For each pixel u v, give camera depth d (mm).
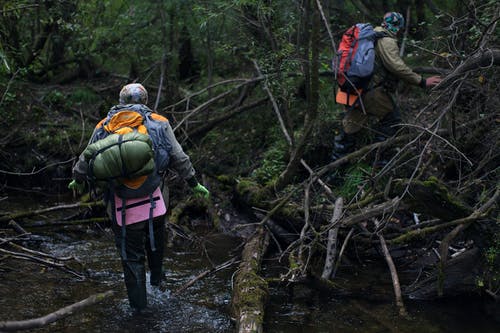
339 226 4457
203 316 3777
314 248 4480
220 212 5914
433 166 5352
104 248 5074
